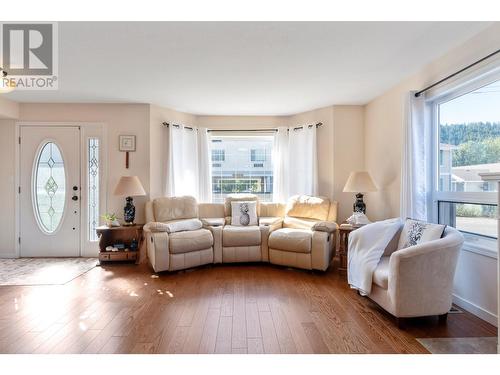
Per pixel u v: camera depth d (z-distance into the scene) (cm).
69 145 459
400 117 368
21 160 457
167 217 435
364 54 289
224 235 420
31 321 248
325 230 385
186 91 399
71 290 321
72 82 364
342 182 468
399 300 232
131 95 418
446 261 239
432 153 322
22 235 460
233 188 534
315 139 479
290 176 509
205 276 374
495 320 238
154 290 322
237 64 312
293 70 329
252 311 268
